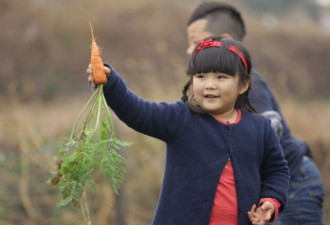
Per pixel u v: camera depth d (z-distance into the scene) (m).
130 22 41.81
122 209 11.02
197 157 4.95
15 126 12.83
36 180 10.96
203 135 5.00
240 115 5.25
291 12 74.19
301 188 7.03
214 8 7.32
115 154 4.77
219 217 4.92
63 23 40.03
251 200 5.04
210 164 4.93
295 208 7.00
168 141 5.07
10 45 37.88
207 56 5.04
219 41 5.14
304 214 7.00
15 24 38.97
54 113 19.86
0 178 10.84
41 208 10.84
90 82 5.00
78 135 4.83
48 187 10.95
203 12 7.30
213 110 5.05
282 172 5.29
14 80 36.03
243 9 51.66
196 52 5.17
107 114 4.83
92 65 4.79
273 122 6.23
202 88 5.04
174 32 42.12
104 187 10.84
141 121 4.95
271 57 45.50
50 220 10.80
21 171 10.95
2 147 11.80
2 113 15.64
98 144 4.72
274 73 44.84
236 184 4.94
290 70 45.62
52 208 10.87
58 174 4.75
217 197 4.93
